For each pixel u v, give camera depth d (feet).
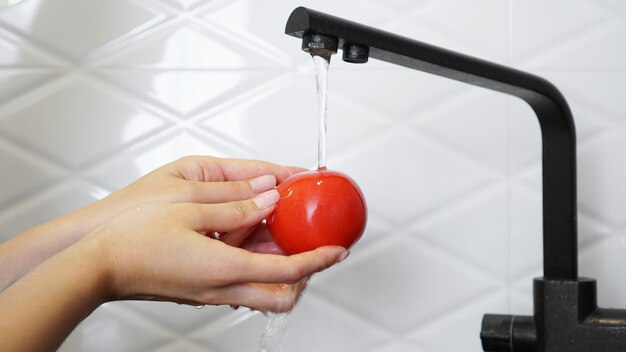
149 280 2.64
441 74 2.80
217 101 3.57
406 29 3.58
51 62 3.55
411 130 3.58
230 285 2.70
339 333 3.57
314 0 3.57
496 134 3.57
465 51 3.58
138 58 3.56
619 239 3.56
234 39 3.57
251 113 3.57
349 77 3.57
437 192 3.58
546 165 3.11
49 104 3.55
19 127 3.54
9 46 3.54
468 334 3.57
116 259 2.61
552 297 3.02
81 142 3.56
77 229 2.93
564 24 3.57
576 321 3.00
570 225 3.07
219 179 3.15
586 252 3.57
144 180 2.99
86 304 2.55
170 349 3.57
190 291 2.68
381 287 3.58
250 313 3.57
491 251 3.58
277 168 3.18
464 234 3.58
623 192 3.56
